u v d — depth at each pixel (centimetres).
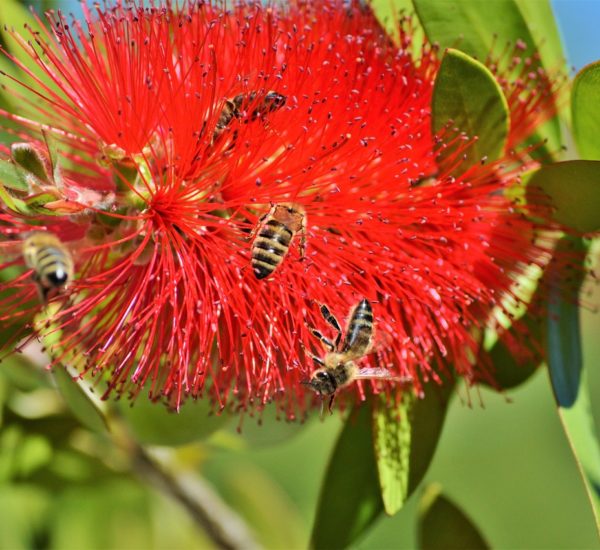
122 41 22
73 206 21
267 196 22
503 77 23
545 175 22
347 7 23
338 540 24
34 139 23
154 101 22
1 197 21
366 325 22
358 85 22
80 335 23
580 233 23
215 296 22
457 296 22
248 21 22
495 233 23
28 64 24
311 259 22
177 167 22
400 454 23
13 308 23
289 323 23
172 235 22
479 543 25
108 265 23
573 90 22
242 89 22
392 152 22
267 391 22
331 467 24
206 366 22
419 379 23
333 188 22
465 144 22
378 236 23
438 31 23
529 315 23
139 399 24
